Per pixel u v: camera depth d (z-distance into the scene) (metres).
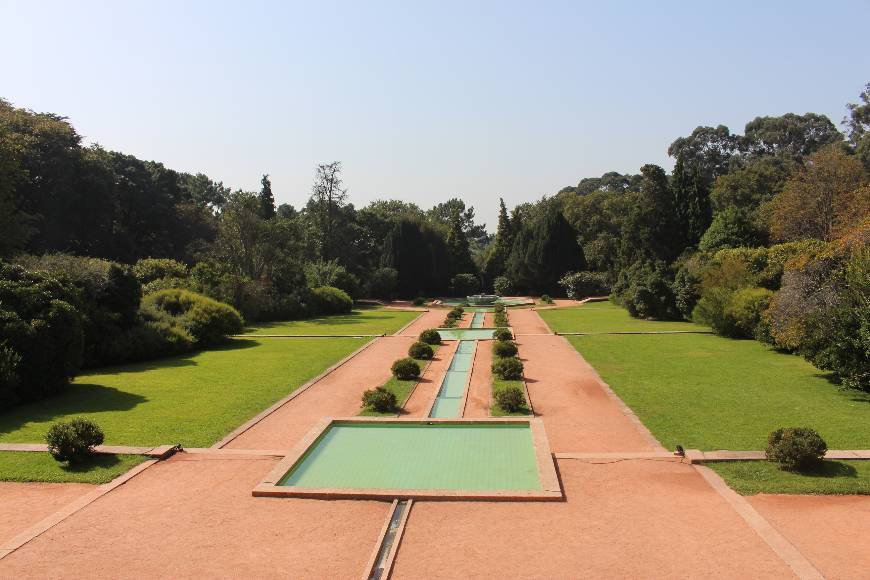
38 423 11.65
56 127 35.84
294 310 34.19
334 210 52.41
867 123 50.22
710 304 23.72
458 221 62.66
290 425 11.62
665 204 43.91
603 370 16.73
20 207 33.50
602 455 9.38
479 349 21.02
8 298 13.95
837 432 10.53
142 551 6.51
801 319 14.74
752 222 40.03
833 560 6.07
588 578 5.83
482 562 6.17
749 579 5.76
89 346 17.80
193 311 22.17
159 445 10.29
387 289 50.69
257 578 5.93
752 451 9.17
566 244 52.75
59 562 6.29
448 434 10.60
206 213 54.88
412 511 7.43
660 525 6.95
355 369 17.44
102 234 39.75
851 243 15.20
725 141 71.56
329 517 7.31
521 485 8.26
